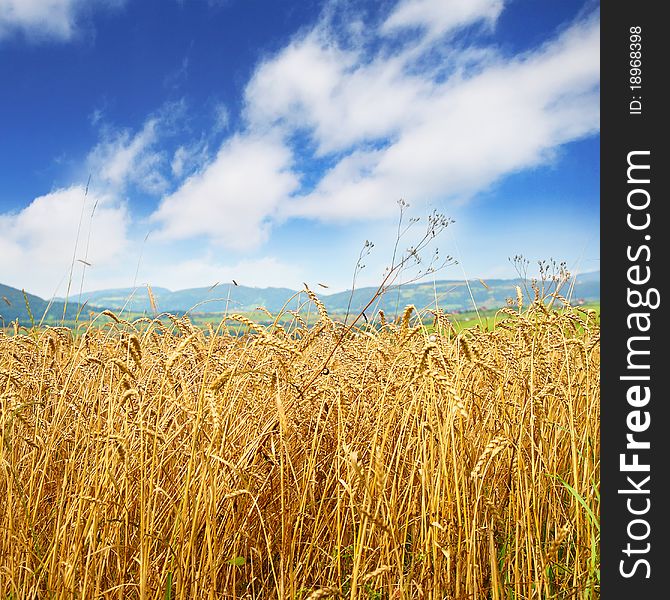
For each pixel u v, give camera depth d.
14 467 1.05
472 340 1.31
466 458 1.01
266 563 1.05
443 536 0.89
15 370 1.28
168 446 1.06
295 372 1.13
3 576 0.91
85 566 0.91
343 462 1.00
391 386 1.07
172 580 0.91
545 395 1.20
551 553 0.94
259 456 1.05
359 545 0.82
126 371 0.90
